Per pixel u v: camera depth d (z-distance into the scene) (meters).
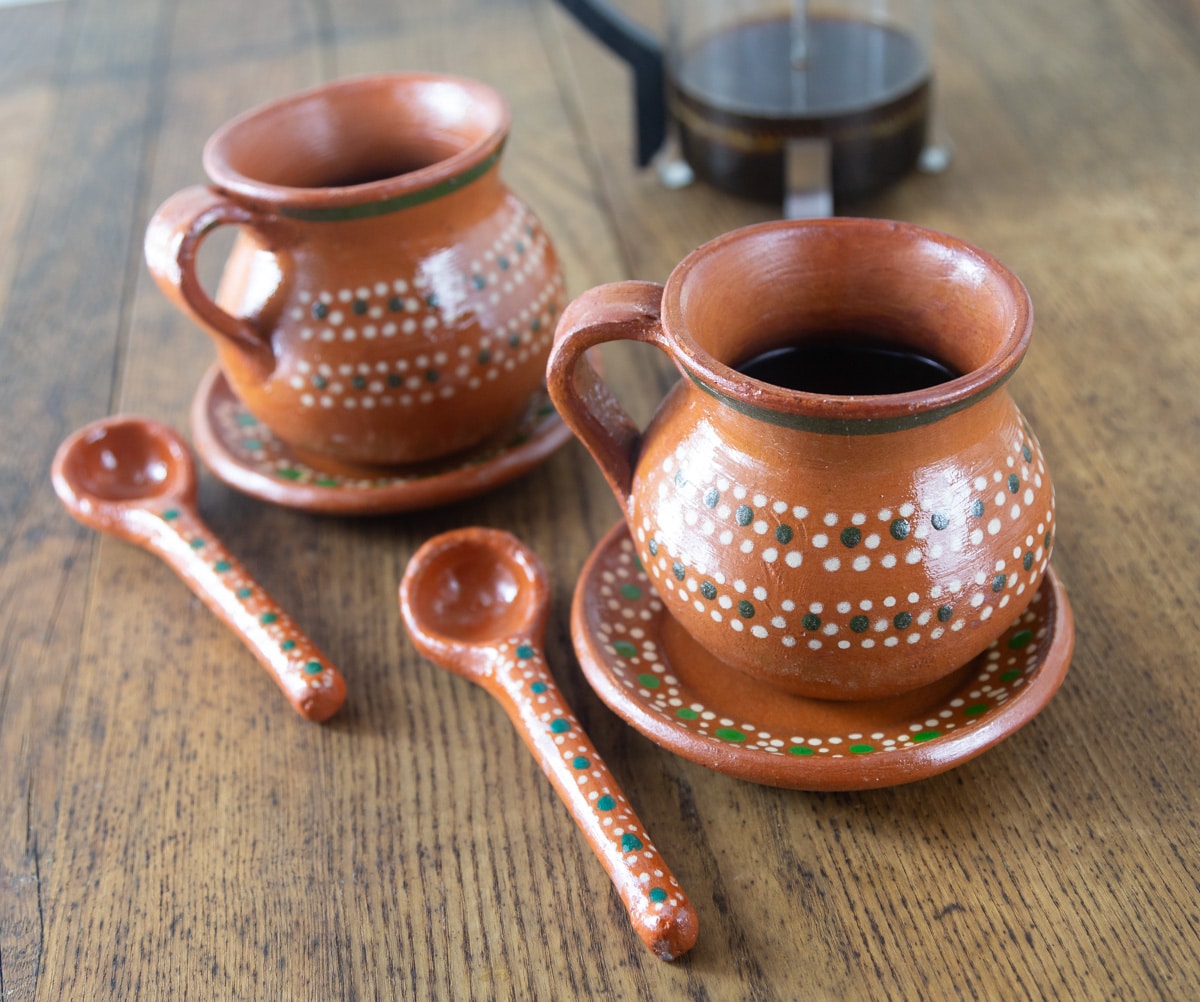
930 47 0.56
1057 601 0.36
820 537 0.32
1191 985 0.31
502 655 0.38
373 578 0.42
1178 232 0.52
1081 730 0.36
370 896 0.34
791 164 0.54
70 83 0.73
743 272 0.35
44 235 0.59
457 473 0.42
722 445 0.33
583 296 0.34
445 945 0.33
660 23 0.71
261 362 0.41
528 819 0.35
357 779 0.37
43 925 0.34
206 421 0.45
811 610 0.33
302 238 0.40
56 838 0.36
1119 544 0.40
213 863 0.35
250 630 0.39
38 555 0.44
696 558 0.34
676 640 0.38
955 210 0.55
